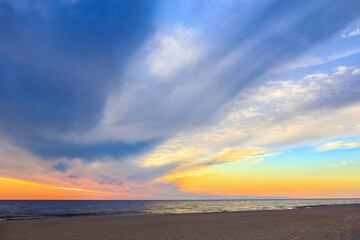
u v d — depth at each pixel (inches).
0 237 553.9
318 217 932.0
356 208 1509.6
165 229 664.4
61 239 521.7
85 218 1051.9
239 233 566.9
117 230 653.3
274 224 732.0
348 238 456.1
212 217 1019.3
